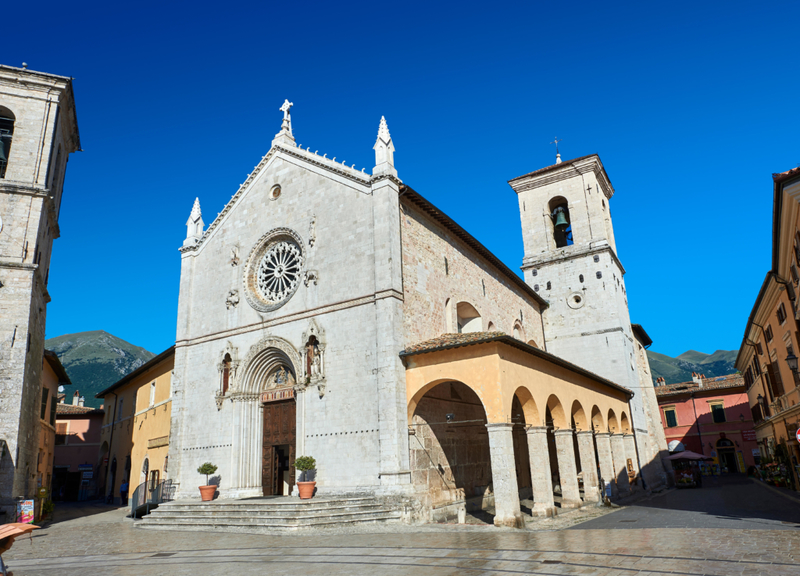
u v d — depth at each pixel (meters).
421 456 25.44
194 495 29.61
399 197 28.19
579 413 31.39
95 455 65.38
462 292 33.53
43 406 38.81
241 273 32.09
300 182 31.08
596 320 45.53
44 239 30.53
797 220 21.72
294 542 18.67
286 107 34.12
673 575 11.69
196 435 30.77
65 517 34.06
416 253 28.86
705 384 72.12
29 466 28.78
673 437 69.69
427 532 20.00
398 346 25.11
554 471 40.91
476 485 30.38
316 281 28.52
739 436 65.88
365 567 13.90
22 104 30.20
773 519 20.75
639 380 48.22
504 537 18.27
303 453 26.50
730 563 12.59
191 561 15.85
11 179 28.69
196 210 36.06
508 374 22.95
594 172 48.41
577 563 13.38
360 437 24.92
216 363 31.28
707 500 31.84
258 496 28.47
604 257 46.28
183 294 34.12
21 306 27.03
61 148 34.00
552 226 50.34
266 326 29.92
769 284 31.09
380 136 28.27
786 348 32.38
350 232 28.00
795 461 34.69
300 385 27.45
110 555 17.81
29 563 16.78
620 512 26.28
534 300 46.62
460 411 30.23
